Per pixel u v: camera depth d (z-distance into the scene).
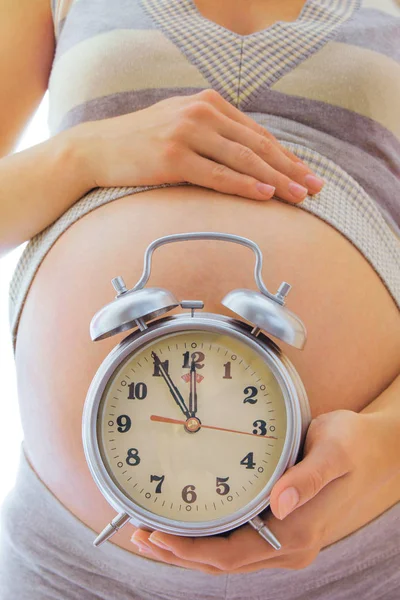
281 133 0.94
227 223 0.84
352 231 0.87
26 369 0.89
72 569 0.94
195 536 0.68
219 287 0.80
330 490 0.70
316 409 0.80
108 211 0.88
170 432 0.68
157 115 0.87
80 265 0.86
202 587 0.91
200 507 0.68
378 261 0.88
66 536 0.93
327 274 0.83
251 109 0.96
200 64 0.96
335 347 0.81
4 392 1.60
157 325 0.68
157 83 0.97
